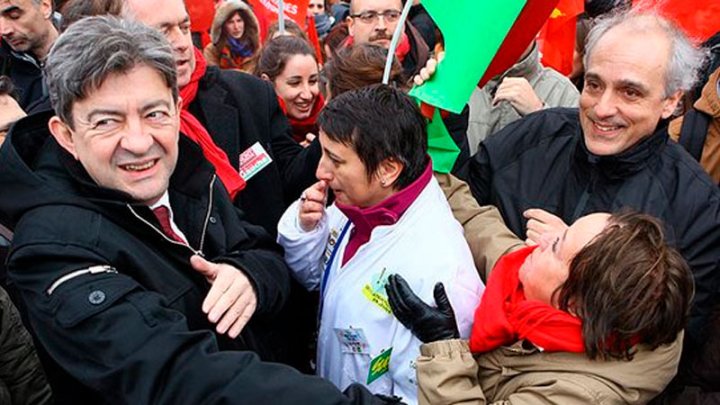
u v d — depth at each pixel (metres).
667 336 1.26
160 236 1.40
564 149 1.95
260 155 2.30
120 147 1.31
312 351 2.08
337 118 1.53
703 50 1.98
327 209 1.95
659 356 1.30
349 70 2.22
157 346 1.20
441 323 1.46
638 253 1.22
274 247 1.87
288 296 1.67
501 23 1.73
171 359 1.20
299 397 1.20
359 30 3.09
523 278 1.41
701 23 2.22
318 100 3.31
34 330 1.28
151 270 1.37
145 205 1.38
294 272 1.85
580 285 1.26
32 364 1.54
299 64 3.20
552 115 2.03
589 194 1.83
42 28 3.27
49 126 1.38
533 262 1.37
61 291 1.23
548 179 1.94
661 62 1.63
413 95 1.86
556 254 1.32
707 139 2.20
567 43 3.03
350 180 1.55
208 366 1.20
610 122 1.70
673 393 1.69
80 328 1.21
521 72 2.76
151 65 1.32
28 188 1.35
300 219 1.80
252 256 1.61
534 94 2.52
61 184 1.36
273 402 1.19
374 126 1.51
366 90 1.58
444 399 1.35
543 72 2.83
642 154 1.75
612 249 1.23
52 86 1.31
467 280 1.54
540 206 1.92
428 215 1.58
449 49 1.80
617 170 1.77
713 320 1.71
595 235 1.29
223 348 1.48
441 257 1.53
